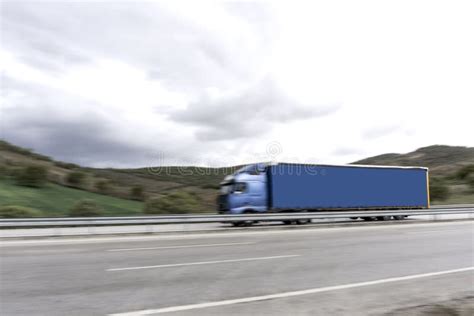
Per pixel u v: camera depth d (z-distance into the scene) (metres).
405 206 25.58
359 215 22.45
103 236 15.11
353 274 7.42
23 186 32.72
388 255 9.76
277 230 18.05
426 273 7.59
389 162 132.25
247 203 21.48
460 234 15.23
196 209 29.89
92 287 6.17
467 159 109.88
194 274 7.26
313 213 20.67
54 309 4.99
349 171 24.03
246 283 6.57
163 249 10.88
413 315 4.97
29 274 7.18
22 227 16.08
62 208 27.50
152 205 28.48
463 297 5.89
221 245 11.84
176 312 4.92
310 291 6.09
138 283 6.48
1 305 5.16
